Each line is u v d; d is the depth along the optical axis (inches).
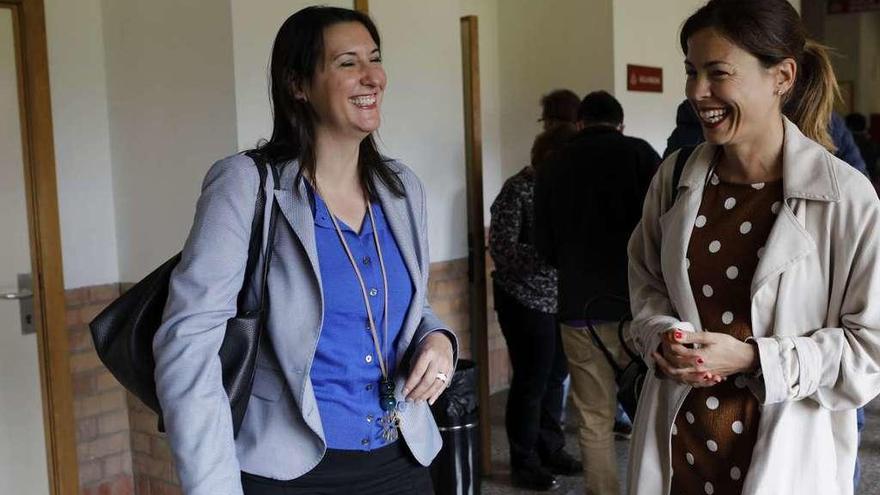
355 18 65.6
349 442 64.1
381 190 68.4
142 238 131.3
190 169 123.1
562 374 162.2
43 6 123.9
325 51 63.2
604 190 128.2
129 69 129.1
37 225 124.6
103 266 133.5
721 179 67.2
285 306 61.3
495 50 221.5
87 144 130.7
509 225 150.5
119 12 129.3
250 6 118.1
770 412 62.9
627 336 97.7
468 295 164.1
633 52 210.7
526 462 157.5
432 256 155.2
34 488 127.3
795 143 63.3
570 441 180.5
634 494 70.4
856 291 60.8
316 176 65.4
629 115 210.2
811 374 60.2
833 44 472.1
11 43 122.1
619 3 205.2
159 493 135.3
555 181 133.2
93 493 133.8
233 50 116.3
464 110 162.6
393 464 67.1
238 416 60.4
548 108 154.4
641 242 75.4
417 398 64.7
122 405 137.2
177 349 56.6
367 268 65.1
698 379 61.8
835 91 71.8
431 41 150.7
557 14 212.5
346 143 65.7
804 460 63.3
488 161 220.8
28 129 123.5
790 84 63.4
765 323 62.7
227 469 56.5
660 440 69.4
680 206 68.0
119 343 60.8
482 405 163.3
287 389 62.2
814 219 61.9
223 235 58.9
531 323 151.2
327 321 63.1
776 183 64.1
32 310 125.6
